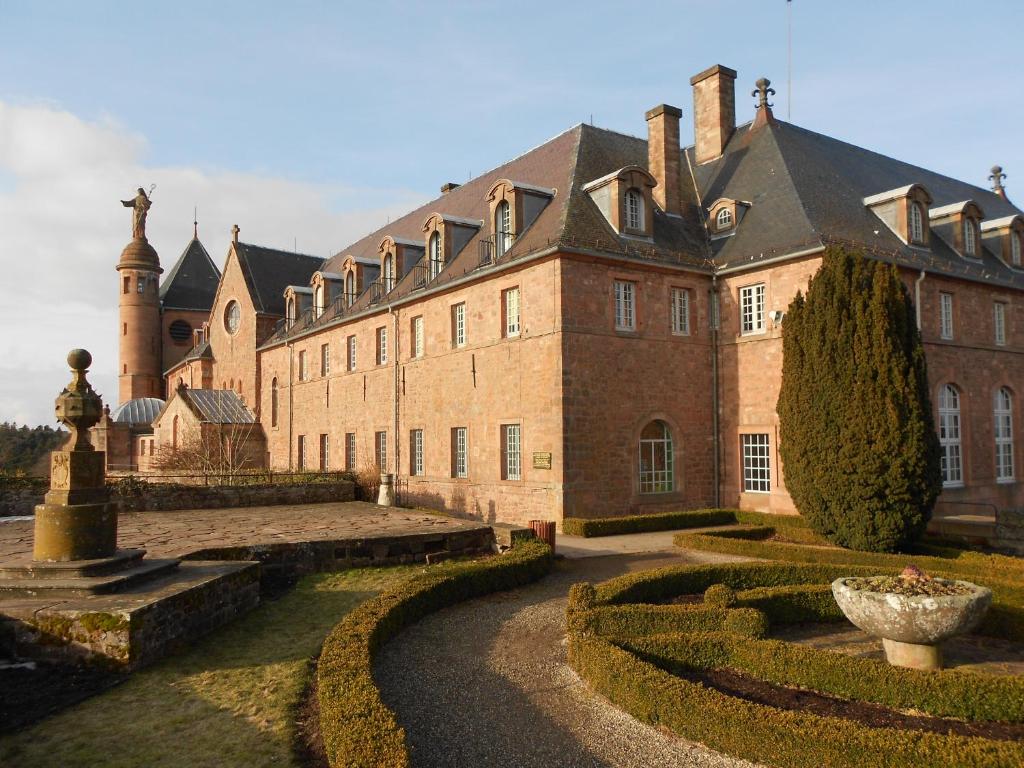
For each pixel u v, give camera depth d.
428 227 29.02
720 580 13.27
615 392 22.36
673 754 6.67
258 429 43.91
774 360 22.70
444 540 15.43
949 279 24.19
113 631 8.36
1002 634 10.56
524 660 9.34
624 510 22.28
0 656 8.48
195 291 65.88
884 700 7.68
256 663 8.82
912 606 8.23
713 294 24.62
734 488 23.84
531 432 22.47
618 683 7.78
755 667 8.54
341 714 6.27
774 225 23.69
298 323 41.47
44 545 9.71
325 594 12.35
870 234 23.53
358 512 20.39
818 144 28.58
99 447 49.50
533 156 29.94
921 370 16.88
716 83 29.64
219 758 6.38
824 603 11.40
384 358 32.16
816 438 17.55
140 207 62.72
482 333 24.95
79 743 6.64
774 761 6.34
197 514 19.89
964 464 24.12
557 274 21.64
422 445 28.92
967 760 5.73
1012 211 35.00
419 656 9.45
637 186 23.70
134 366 61.12
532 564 14.26
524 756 6.62
